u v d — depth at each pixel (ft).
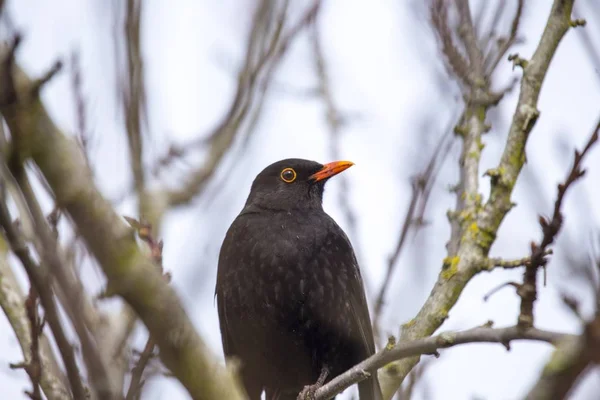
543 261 23.22
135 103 36.11
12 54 17.69
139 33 36.11
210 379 21.35
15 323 29.78
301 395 41.09
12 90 17.75
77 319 21.02
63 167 18.57
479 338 23.88
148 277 19.86
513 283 23.97
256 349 43.16
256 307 42.63
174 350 20.86
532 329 22.79
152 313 20.21
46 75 18.08
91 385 22.31
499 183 33.96
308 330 42.70
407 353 26.89
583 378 17.38
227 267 43.27
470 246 33.94
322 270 42.75
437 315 33.19
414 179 38.45
